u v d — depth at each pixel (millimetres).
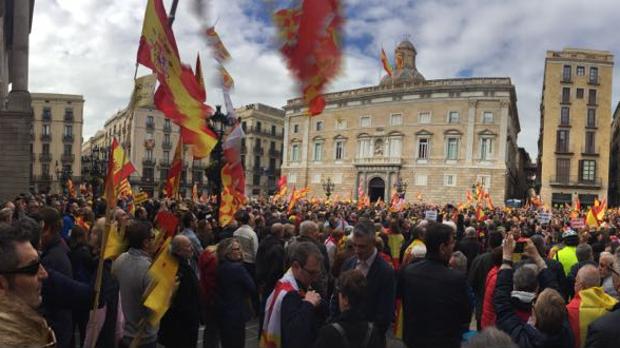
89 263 5484
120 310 5070
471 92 60000
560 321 3807
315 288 5344
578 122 63031
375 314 4621
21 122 24203
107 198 4039
